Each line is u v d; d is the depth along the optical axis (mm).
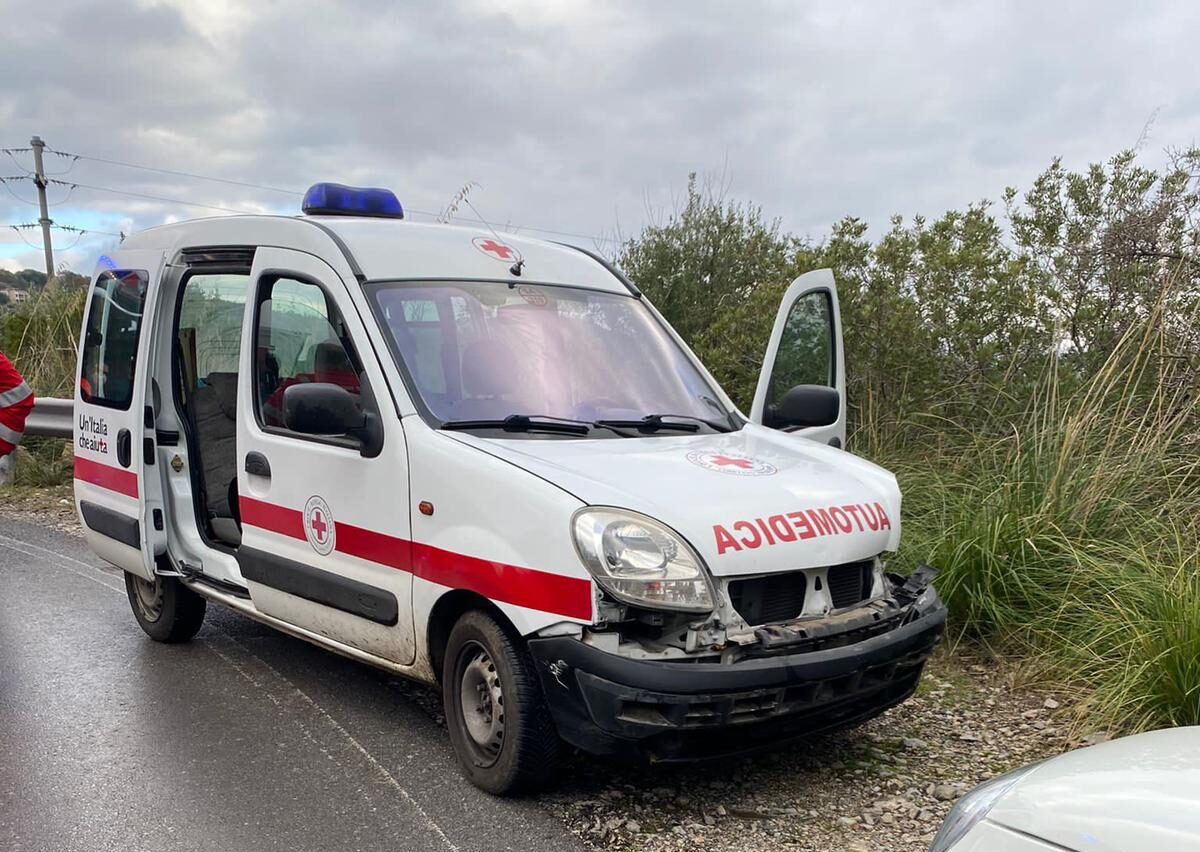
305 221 4727
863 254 8484
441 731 4496
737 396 8766
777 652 3436
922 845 3518
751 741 3543
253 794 3873
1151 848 1917
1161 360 6684
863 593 3979
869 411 7965
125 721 4586
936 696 4953
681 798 3842
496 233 5117
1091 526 5707
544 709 3625
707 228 11117
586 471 3672
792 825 3646
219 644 5742
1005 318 7914
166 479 5461
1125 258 7801
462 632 3844
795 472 4047
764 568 3518
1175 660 4258
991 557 5516
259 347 4836
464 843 3500
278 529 4633
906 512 6438
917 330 8008
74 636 5848
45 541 8281
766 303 8648
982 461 6699
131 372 5430
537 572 3469
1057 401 6746
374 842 3512
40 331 13055
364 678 5180
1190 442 6172
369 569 4152
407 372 4121
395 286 4410
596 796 3846
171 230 5586
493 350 4398
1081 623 5117
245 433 4820
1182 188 7828
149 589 5750
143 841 3520
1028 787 2266
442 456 3834
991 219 8547
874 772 4094
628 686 3271
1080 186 8531
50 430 10117
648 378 4707
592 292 5020
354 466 4191
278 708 4754
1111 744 2475
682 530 3438
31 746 4309
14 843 3498
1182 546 5348
